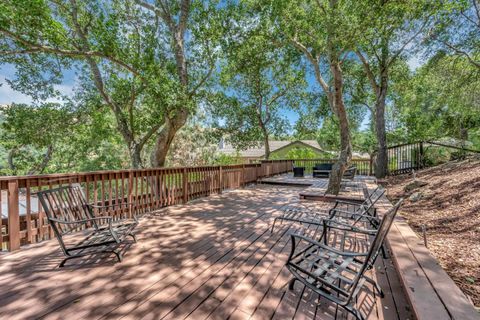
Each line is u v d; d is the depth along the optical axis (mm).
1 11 5375
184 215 4484
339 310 1788
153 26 9250
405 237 2693
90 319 1660
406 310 1790
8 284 2100
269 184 9344
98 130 11922
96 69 9383
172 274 2275
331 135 16484
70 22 8766
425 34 9320
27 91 9195
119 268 2396
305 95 13672
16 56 8102
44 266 2445
